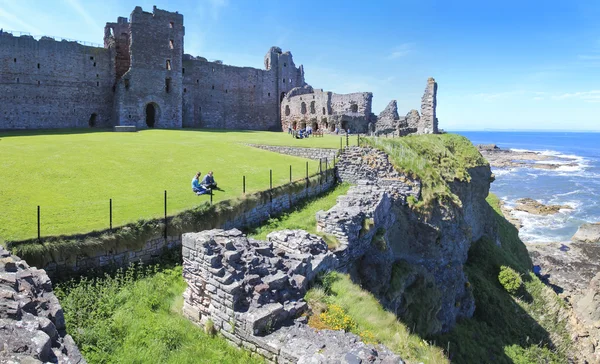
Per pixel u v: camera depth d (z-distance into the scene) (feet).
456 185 118.21
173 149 111.45
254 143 130.21
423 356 38.01
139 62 192.65
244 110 261.85
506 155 525.34
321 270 46.65
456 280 94.79
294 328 33.32
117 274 43.55
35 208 52.90
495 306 100.27
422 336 71.05
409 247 91.30
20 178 68.90
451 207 99.50
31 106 176.14
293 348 30.14
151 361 31.53
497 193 288.92
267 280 35.99
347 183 99.35
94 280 42.86
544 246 178.81
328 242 59.98
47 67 179.83
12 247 39.86
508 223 177.68
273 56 276.21
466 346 79.41
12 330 22.24
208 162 96.48
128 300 40.29
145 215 52.65
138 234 48.44
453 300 90.38
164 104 201.77
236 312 33.42
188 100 232.73
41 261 40.93
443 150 126.72
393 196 94.79
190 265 38.27
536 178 349.61
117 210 54.54
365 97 212.64
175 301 41.75
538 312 105.91
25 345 21.50
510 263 124.67
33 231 43.83
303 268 41.75
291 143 130.62
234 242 39.42
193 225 55.42
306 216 73.05
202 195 66.03
